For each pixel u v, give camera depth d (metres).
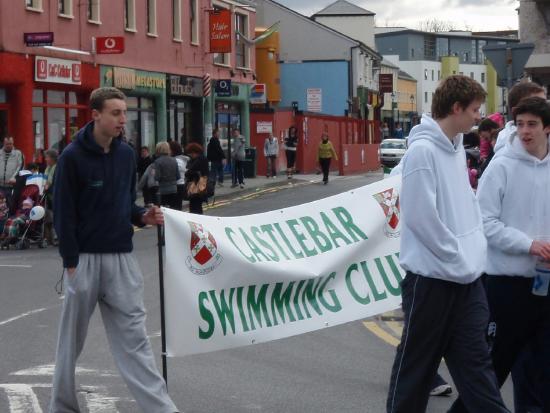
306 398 7.70
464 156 5.79
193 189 21.00
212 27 41.38
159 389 6.46
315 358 9.23
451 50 117.62
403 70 107.56
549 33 37.44
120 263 6.47
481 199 6.24
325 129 54.22
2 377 8.41
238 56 46.22
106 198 6.39
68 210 6.32
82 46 31.27
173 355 6.67
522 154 6.20
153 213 6.61
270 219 7.14
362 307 7.34
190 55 40.00
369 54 75.69
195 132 41.19
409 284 5.72
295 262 7.10
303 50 70.75
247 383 8.20
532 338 6.36
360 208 7.41
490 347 6.37
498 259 6.23
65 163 6.32
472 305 5.69
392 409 5.75
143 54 35.72
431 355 5.70
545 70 37.81
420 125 5.69
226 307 6.83
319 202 7.32
